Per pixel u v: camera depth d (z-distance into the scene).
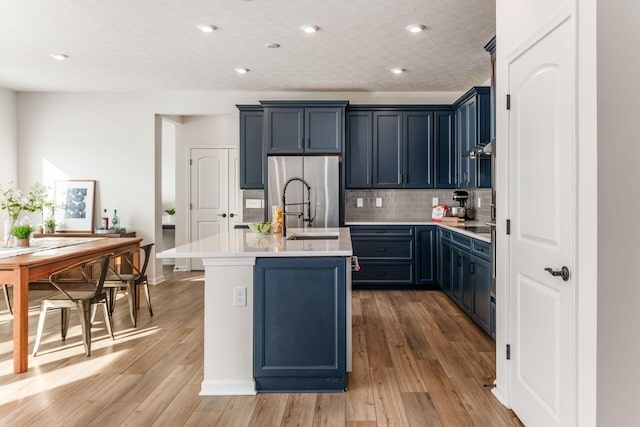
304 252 2.62
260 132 5.86
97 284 3.45
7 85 5.68
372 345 3.54
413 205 6.15
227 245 2.97
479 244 3.78
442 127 5.80
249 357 2.68
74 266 3.34
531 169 2.17
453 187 5.79
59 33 3.85
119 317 4.39
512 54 2.39
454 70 4.97
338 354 2.66
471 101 4.98
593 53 1.59
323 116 5.61
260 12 3.43
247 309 2.67
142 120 6.02
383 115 5.81
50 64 4.75
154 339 3.70
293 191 5.58
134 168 6.04
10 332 3.90
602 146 1.58
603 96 1.57
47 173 6.07
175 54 4.42
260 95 6.01
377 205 6.16
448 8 3.35
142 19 3.56
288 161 5.57
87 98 6.03
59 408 2.47
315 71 5.02
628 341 1.58
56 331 3.94
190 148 7.13
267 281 2.65
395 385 2.77
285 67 4.86
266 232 3.84
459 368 3.04
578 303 1.71
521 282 2.31
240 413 2.41
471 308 4.07
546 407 2.01
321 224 5.56
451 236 4.87
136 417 2.36
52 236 5.66
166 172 7.96
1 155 5.79
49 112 6.04
